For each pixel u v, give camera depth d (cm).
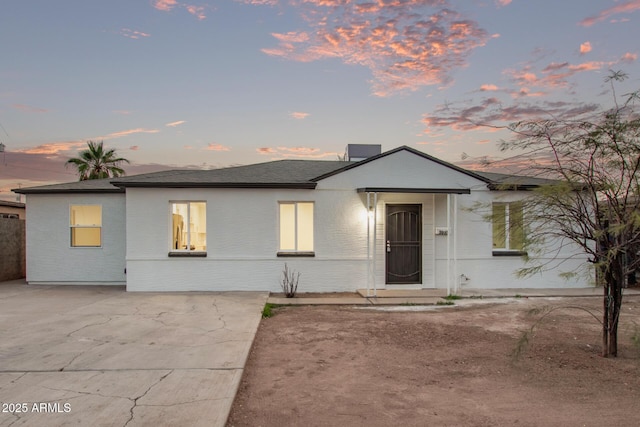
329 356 547
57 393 391
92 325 693
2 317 754
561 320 770
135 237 1066
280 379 457
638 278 1202
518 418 354
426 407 379
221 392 397
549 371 484
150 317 759
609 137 495
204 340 600
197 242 1096
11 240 1369
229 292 1059
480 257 1121
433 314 829
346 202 1098
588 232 531
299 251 1099
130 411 350
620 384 440
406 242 1113
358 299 973
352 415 360
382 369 493
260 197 1085
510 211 603
